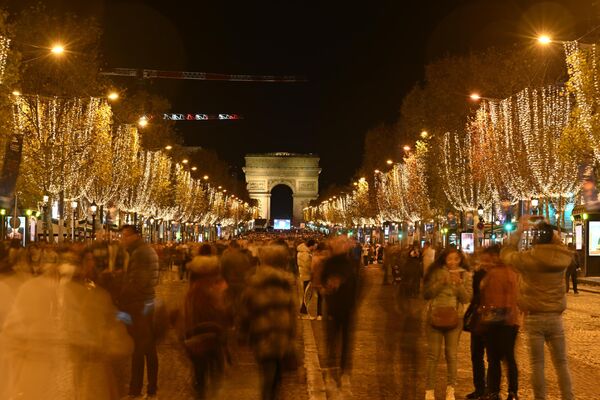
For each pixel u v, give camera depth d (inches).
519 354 765.3
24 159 1902.1
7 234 2105.1
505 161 2146.9
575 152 1612.9
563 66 2010.3
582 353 762.2
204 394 495.5
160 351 804.6
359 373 668.7
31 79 1898.4
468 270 553.0
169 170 3631.9
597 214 1946.4
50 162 1905.8
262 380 479.8
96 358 484.4
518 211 2297.0
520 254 478.3
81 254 697.0
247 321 485.1
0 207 1598.2
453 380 543.8
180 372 681.0
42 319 446.9
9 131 1553.9
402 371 665.0
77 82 1924.2
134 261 560.1
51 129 1909.4
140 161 3056.1
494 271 531.2
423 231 3479.3
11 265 591.8
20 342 444.1
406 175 3410.4
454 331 543.8
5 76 1385.3
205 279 502.9
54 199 2114.9
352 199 5772.6
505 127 2096.5
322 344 870.4
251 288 484.4
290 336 481.4
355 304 644.1
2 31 1380.4
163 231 4146.2
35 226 2295.8
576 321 1044.5
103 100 2140.7
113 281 591.5
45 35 1871.3
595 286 1790.1
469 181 2576.3
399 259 1379.2
